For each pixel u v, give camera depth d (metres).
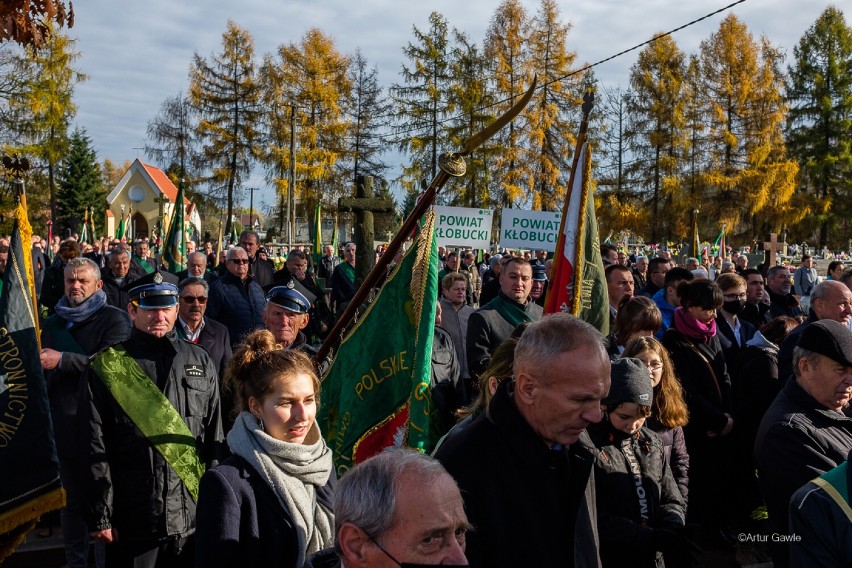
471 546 2.20
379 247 18.50
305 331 8.73
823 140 48.88
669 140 42.47
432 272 3.61
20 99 32.91
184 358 3.88
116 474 3.65
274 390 2.76
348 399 3.72
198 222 46.06
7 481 3.79
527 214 8.49
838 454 3.11
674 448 3.76
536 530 2.24
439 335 5.18
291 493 2.72
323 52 43.44
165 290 3.81
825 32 49.12
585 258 4.49
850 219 48.34
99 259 13.83
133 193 56.31
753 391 5.10
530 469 2.27
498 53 39.03
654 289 8.05
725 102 43.06
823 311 4.91
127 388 3.69
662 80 42.06
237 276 7.21
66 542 4.68
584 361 2.17
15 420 3.85
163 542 3.67
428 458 1.76
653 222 43.22
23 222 4.09
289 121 42.69
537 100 38.69
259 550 2.62
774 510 3.19
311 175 41.66
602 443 2.94
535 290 8.25
